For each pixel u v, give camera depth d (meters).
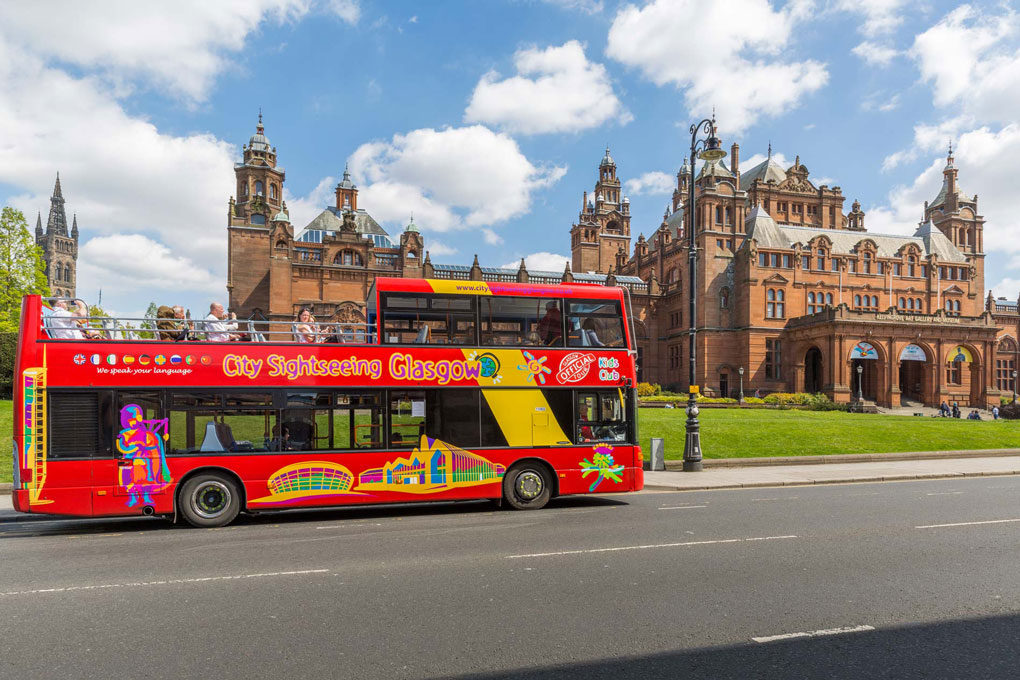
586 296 13.99
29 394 11.04
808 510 12.61
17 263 40.66
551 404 13.48
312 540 10.07
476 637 5.62
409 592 7.01
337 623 6.02
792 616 6.16
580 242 88.31
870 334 52.75
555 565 8.17
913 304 64.06
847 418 35.12
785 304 59.38
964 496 14.62
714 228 61.06
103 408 11.41
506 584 7.29
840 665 5.03
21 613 6.41
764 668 4.97
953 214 73.06
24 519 12.81
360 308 57.44
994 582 7.34
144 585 7.43
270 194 62.41
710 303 60.09
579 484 13.45
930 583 7.30
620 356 14.00
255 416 12.06
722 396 59.97
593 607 6.44
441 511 13.13
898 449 24.17
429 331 13.06
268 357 12.21
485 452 13.03
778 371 58.50
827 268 61.22
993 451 23.83
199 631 5.84
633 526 10.98
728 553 8.81
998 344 71.56
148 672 4.93
